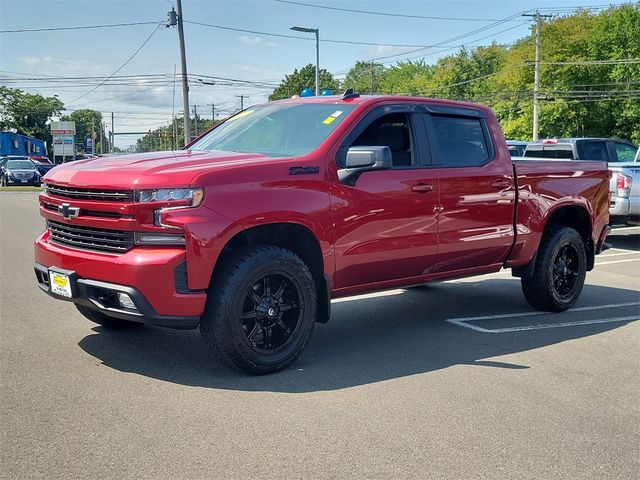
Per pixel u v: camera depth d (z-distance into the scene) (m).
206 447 3.51
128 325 5.93
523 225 6.41
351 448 3.54
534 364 5.14
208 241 4.25
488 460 3.44
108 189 4.35
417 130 5.64
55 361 4.94
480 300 7.70
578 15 54.53
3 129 96.56
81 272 4.50
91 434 3.65
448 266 5.93
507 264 6.45
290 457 3.42
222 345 4.43
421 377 4.75
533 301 6.97
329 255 4.95
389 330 6.21
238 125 6.00
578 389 4.57
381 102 5.43
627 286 8.70
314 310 4.88
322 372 4.84
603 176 7.34
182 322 4.30
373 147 4.77
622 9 52.03
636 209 11.90
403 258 5.45
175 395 4.27
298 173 4.74
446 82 74.94
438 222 5.63
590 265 7.41
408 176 5.41
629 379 4.81
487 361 5.20
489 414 4.06
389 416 3.99
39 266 4.95
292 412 4.02
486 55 74.12
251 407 4.09
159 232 4.25
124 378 4.59
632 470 3.37
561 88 52.16
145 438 3.61
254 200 4.48
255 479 3.18
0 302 7.01
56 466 3.27
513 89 56.50
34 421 3.81
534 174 6.48
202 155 5.05
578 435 3.78
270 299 4.65
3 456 3.37
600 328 6.36
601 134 53.44
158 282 4.20
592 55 51.69
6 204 22.56
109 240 4.42
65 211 4.61
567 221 7.41
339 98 5.59
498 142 6.27
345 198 4.99
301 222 4.73
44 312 6.54
